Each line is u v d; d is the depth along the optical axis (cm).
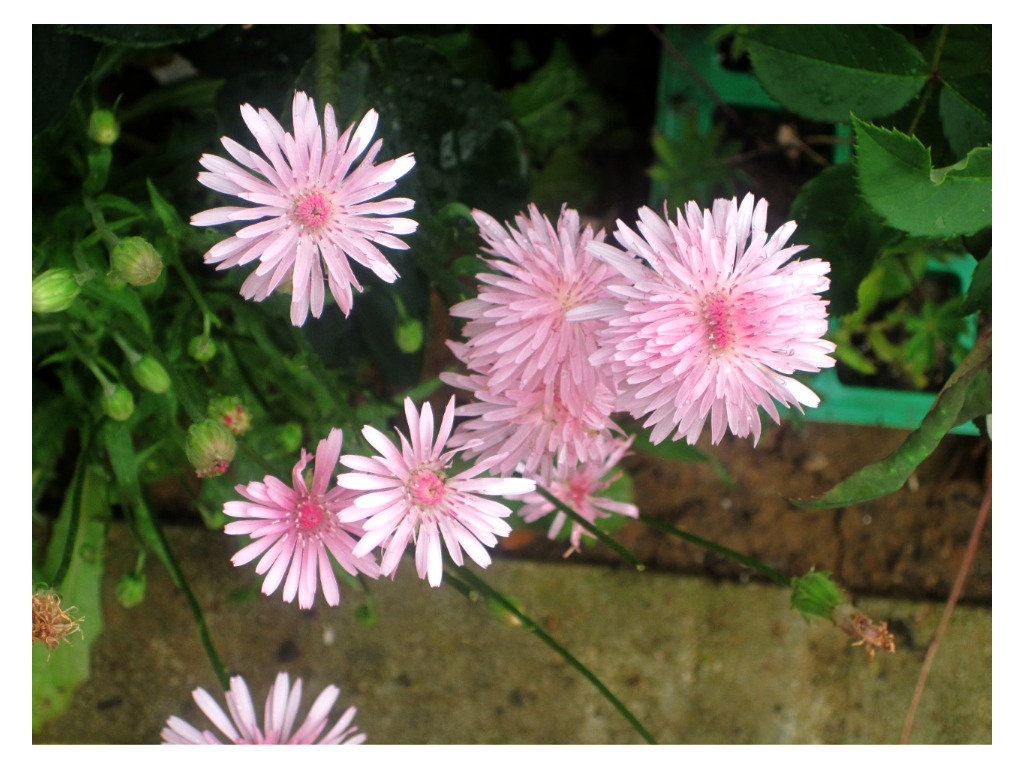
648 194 37
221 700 37
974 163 24
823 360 22
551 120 36
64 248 27
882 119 28
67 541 26
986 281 25
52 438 31
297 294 22
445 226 25
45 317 27
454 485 22
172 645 37
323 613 37
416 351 29
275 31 28
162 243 26
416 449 22
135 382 29
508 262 24
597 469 28
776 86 27
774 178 36
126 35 26
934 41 29
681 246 22
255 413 30
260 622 37
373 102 28
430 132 29
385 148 28
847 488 23
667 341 21
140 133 35
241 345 31
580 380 23
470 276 27
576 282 22
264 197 22
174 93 33
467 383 23
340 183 22
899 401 36
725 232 22
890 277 35
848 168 27
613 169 37
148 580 37
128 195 29
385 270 22
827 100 27
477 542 22
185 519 37
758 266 22
